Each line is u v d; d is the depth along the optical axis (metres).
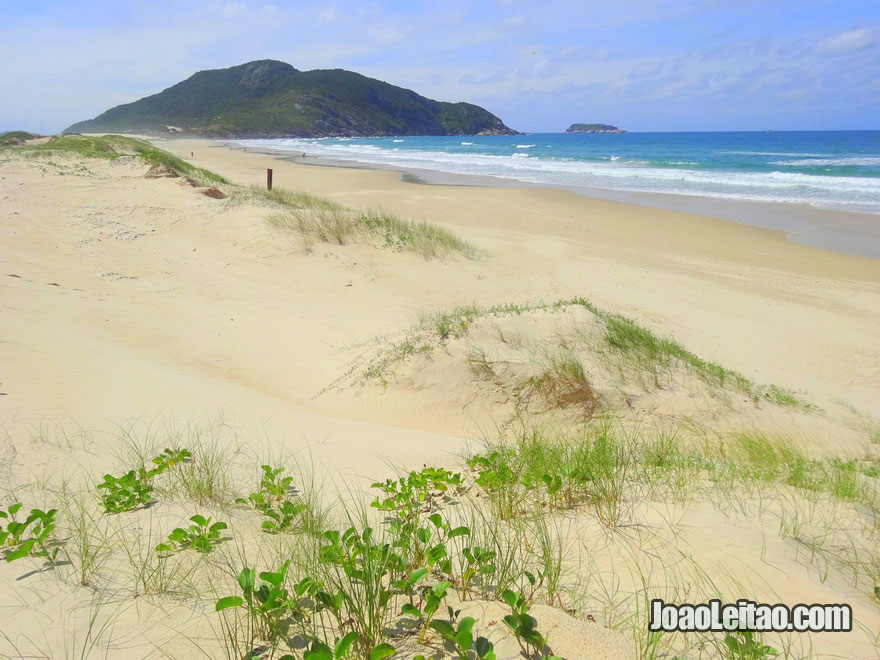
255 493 4.04
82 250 13.12
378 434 6.11
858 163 46.19
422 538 3.05
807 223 21.86
